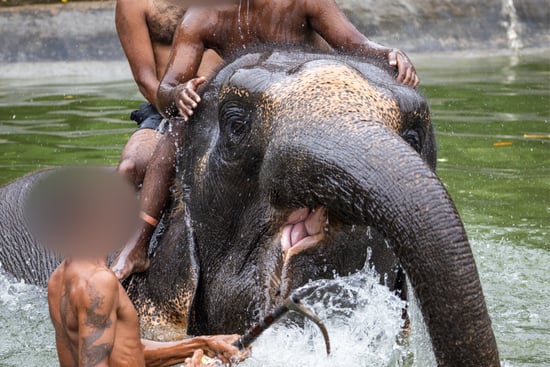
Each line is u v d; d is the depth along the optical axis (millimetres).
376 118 7203
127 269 9367
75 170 7031
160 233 9680
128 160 10094
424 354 7652
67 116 18469
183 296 9156
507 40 25281
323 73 7824
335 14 9328
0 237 11938
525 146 16359
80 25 24094
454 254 6211
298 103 7562
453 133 17156
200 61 9352
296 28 9305
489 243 12203
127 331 6867
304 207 7438
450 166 15398
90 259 6738
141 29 10852
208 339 7137
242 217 8539
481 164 15461
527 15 25641
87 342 6566
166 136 9500
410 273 6320
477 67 23078
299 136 7176
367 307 8539
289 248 7941
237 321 8570
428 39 25094
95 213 6785
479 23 25438
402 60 8820
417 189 6422
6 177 14328
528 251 11930
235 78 8336
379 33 25047
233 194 8516
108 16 24250
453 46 25078
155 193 9492
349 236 8180
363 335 8547
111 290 6605
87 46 23828
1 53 23766
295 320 8375
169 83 9180
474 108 18844
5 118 18438
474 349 6164
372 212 6531
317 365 8273
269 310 8109
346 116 7148
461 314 6160
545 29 25562
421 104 8117
